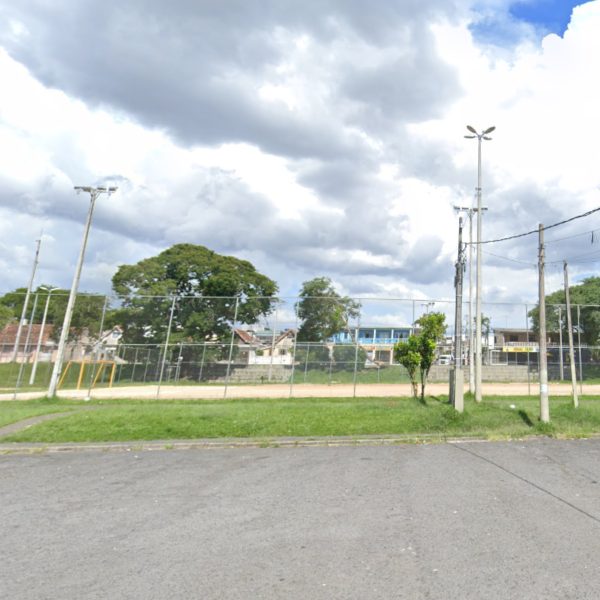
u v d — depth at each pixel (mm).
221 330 37531
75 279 21641
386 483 7516
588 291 46781
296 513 5996
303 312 29828
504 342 33906
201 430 12938
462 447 10844
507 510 5965
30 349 36094
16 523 5727
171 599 3711
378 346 28406
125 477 8289
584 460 9180
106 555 4664
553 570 4156
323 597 3703
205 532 5328
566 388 25719
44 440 12031
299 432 12797
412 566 4285
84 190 21938
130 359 32875
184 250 46562
